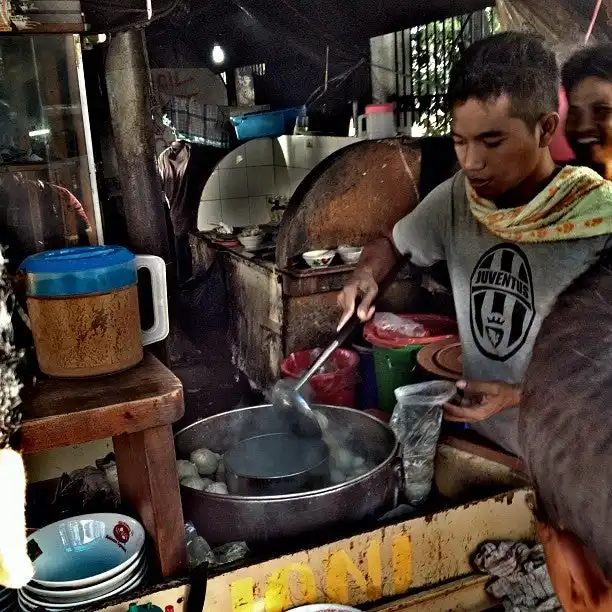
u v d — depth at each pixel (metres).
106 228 2.96
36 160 1.87
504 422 1.83
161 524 1.44
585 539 0.37
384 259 2.23
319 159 4.82
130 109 2.71
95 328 1.43
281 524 1.52
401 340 2.41
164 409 1.38
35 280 1.41
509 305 1.80
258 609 1.46
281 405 2.00
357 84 4.30
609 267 0.44
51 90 1.85
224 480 1.84
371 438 1.90
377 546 1.54
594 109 1.64
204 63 5.86
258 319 3.78
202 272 4.68
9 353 1.31
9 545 1.25
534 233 1.68
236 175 5.59
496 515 1.67
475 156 1.72
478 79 1.64
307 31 4.15
